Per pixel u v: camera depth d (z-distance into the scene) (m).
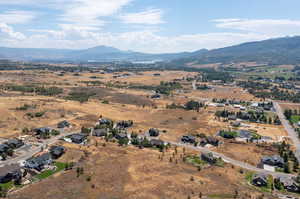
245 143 103.94
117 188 61.75
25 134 100.50
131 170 71.88
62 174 69.25
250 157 89.94
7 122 110.06
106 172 70.06
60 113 130.88
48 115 125.31
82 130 107.25
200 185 65.38
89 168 72.69
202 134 111.38
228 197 60.25
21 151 85.62
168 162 80.38
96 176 67.62
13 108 128.25
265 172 78.94
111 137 102.50
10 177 66.44
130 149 90.62
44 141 95.06
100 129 107.94
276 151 95.81
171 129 119.50
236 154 92.25
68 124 115.06
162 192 60.69
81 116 131.00
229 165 82.12
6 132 100.44
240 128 125.88
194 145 99.81
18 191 60.56
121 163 76.62
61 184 63.44
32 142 93.44
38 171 71.25
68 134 104.81
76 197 57.56
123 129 116.06
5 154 79.88
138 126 122.38
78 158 80.56
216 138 109.56
